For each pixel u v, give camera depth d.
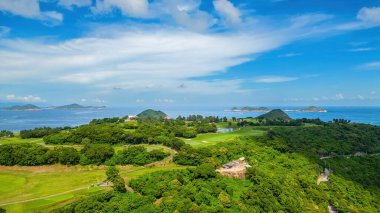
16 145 135.25
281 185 105.31
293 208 92.56
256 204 89.50
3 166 124.00
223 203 86.25
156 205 84.56
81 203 82.00
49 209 85.06
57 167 125.12
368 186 134.25
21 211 84.12
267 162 132.62
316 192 110.81
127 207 82.25
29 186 104.88
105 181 108.88
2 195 96.06
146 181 98.75
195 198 85.94
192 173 103.38
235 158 131.25
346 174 146.25
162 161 134.12
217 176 102.31
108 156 133.00
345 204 108.31
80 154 133.38
